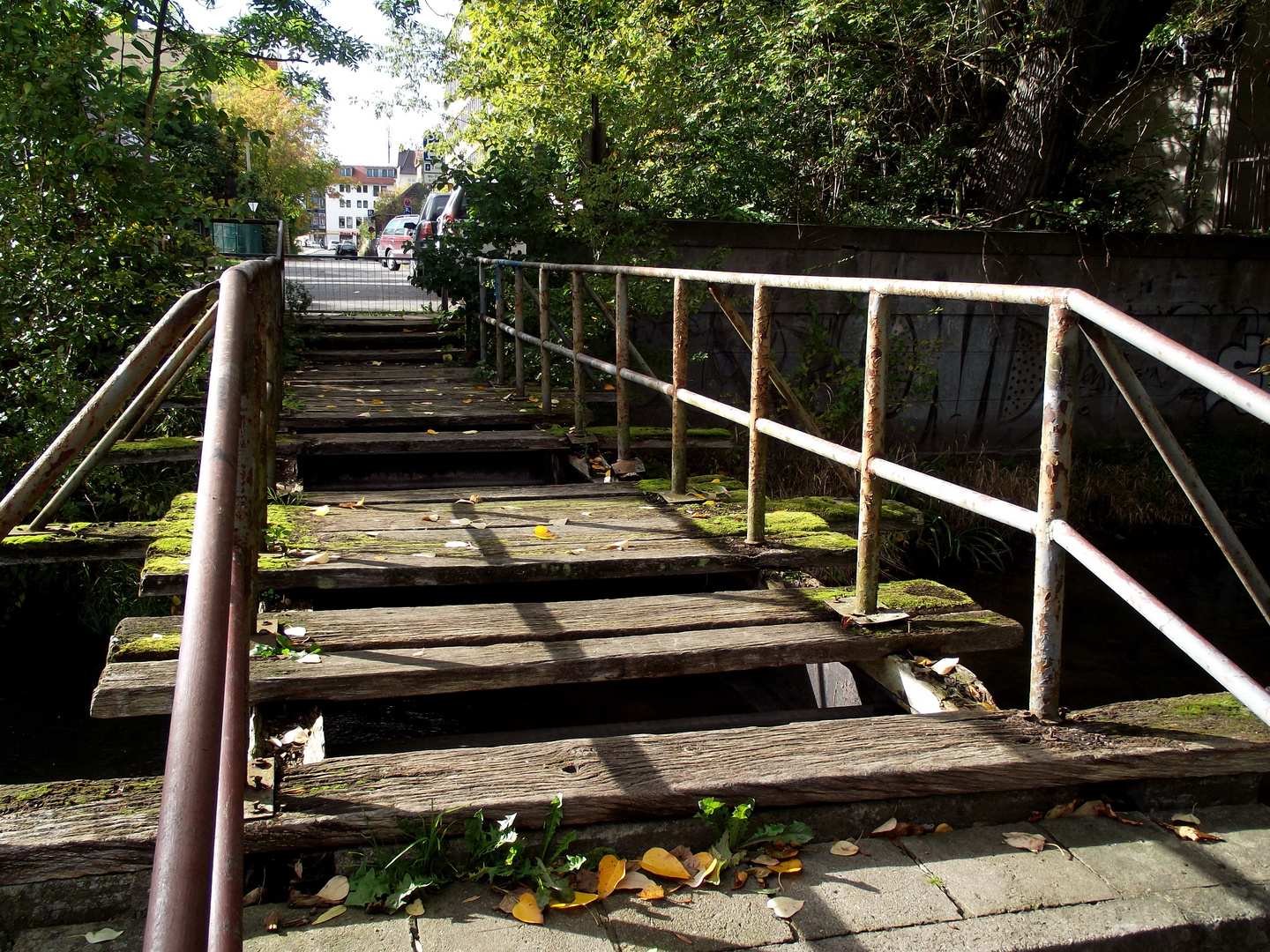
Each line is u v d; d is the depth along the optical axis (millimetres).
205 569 1339
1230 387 2035
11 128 7375
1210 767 2676
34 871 2127
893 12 11164
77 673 5984
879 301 3332
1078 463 11086
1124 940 2107
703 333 9773
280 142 40938
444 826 2311
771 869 2332
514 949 2027
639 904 2205
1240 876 2334
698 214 10398
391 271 16922
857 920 2146
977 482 10039
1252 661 7070
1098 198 12242
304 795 2373
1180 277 11164
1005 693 6207
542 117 10562
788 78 11266
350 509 4922
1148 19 11492
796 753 2631
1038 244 10570
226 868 1552
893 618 3520
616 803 2404
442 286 10781
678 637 3371
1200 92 14695
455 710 4668
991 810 2621
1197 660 2229
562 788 2426
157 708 2812
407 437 6359
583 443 6445
